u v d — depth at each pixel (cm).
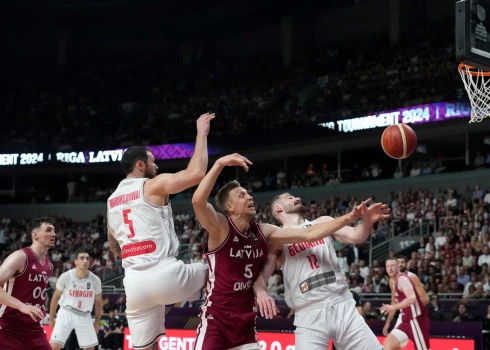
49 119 2983
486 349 1060
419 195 1841
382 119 2031
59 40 3272
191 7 3023
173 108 2841
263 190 2380
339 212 1934
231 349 462
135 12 3091
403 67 2286
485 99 751
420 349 781
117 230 469
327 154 2420
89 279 939
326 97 2348
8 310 586
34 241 613
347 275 1558
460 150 2198
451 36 2281
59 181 2970
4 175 2912
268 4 2931
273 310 457
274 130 2325
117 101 3033
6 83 3169
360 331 502
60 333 909
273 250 505
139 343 466
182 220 2319
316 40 2891
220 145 2448
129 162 480
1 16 3144
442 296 1325
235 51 3142
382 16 2675
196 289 470
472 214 1619
